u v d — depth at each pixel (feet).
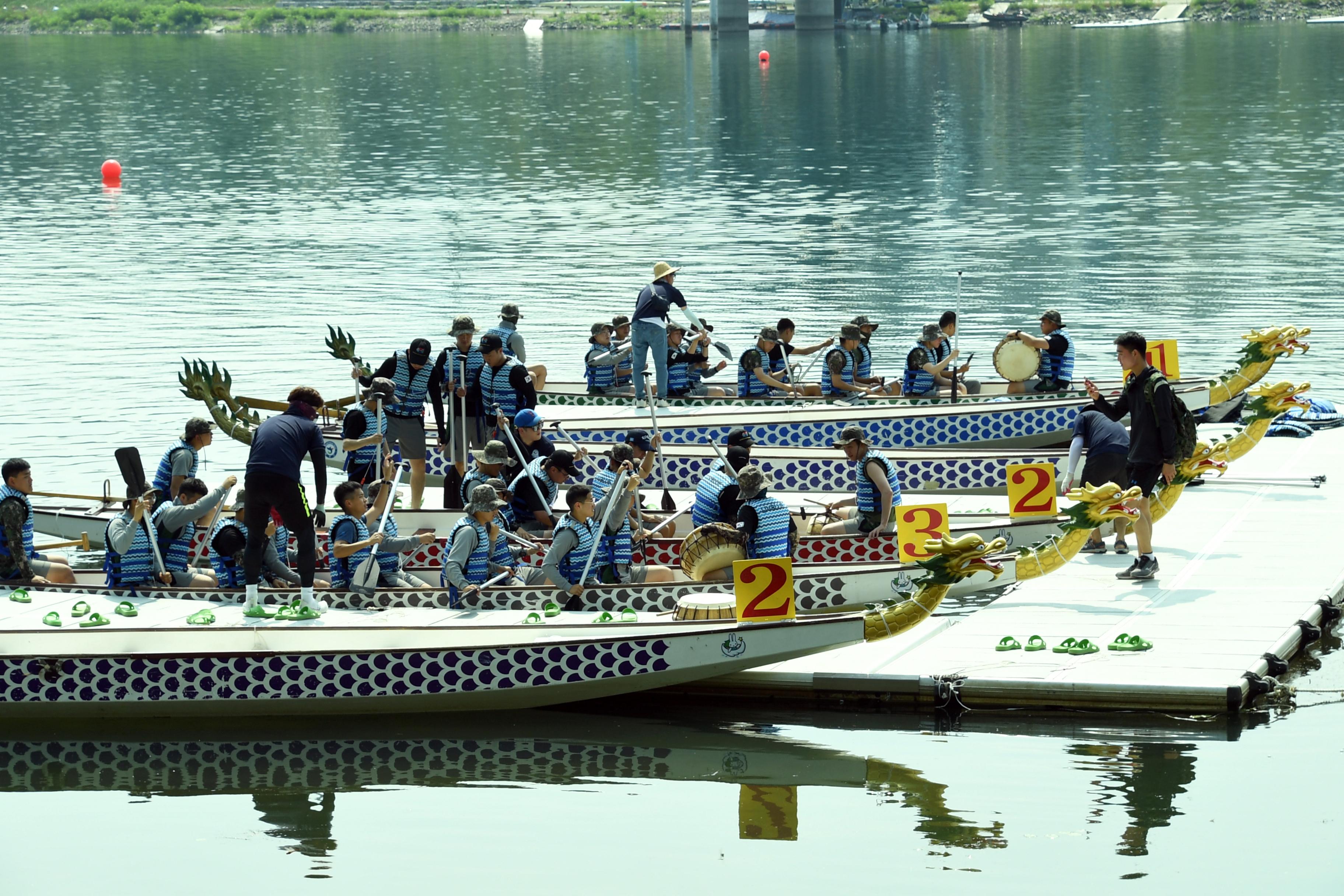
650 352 129.18
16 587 72.54
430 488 104.01
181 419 117.80
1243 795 54.65
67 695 63.87
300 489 68.54
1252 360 93.25
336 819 55.11
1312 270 167.43
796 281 169.17
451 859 51.78
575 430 105.40
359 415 89.51
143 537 71.67
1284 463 99.60
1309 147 279.69
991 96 414.62
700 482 80.69
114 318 155.12
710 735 62.23
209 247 199.93
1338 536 82.53
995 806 54.60
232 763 60.29
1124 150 285.84
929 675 63.36
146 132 355.56
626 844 52.60
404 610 69.15
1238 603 71.26
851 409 108.88
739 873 50.24
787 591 62.13
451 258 188.55
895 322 148.36
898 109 383.45
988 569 61.11
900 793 55.98
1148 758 58.13
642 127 354.33
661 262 116.78
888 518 78.13
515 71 573.74
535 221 219.20
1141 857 50.42
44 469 104.12
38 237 209.97
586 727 63.41
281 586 72.28
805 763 59.06
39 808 56.44
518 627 65.05
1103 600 72.59
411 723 64.13
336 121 380.58
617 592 69.41
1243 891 48.03
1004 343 112.16
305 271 180.75
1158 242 188.75
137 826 54.85
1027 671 63.26
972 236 197.06
